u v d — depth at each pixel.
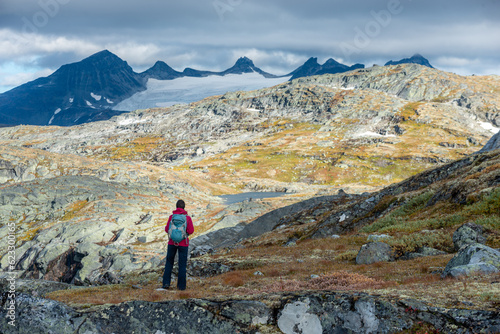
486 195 25.75
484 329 5.96
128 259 88.12
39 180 180.38
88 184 180.62
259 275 19.34
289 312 7.32
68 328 6.97
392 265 16.97
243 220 115.50
